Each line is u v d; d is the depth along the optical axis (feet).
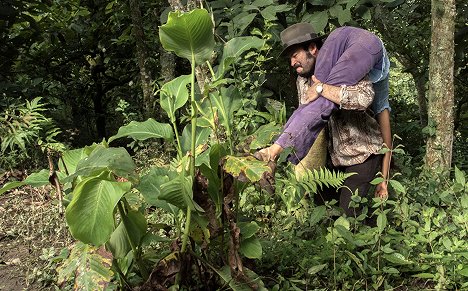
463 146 20.79
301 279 11.12
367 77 11.01
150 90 25.30
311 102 10.72
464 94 21.11
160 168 10.43
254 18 17.51
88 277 8.71
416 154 21.13
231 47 10.51
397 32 22.58
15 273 12.71
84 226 8.39
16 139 19.20
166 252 10.74
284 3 18.35
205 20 8.95
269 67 19.22
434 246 11.11
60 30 30.04
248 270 9.72
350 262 10.68
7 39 24.44
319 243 11.44
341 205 12.50
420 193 13.21
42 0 24.04
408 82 32.89
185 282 9.76
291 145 10.28
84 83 34.83
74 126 32.96
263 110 17.54
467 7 18.88
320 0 16.30
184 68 28.48
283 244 11.78
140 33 25.45
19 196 17.39
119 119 38.93
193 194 9.29
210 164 9.21
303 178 11.23
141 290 9.32
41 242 13.94
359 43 10.96
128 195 10.18
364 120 12.06
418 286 10.93
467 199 11.63
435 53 15.15
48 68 31.91
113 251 9.35
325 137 12.48
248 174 8.79
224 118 9.98
